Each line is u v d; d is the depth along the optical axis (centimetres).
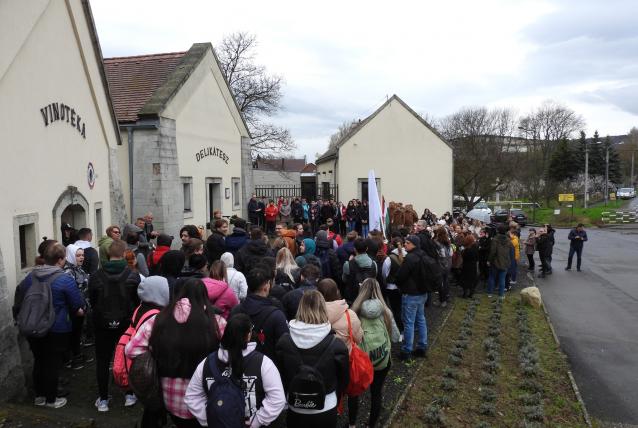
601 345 980
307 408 392
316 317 413
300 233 1102
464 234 1424
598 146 7338
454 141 4769
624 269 1995
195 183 1753
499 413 659
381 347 544
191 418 377
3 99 730
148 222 1262
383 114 3159
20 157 772
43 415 517
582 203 6438
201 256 542
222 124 2005
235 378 340
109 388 638
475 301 1287
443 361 837
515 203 6331
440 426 612
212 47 1878
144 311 456
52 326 552
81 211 1027
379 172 3172
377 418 567
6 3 726
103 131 1126
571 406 694
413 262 806
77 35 984
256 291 466
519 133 5891
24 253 815
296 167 7619
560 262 2211
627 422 656
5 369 592
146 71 1761
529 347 893
